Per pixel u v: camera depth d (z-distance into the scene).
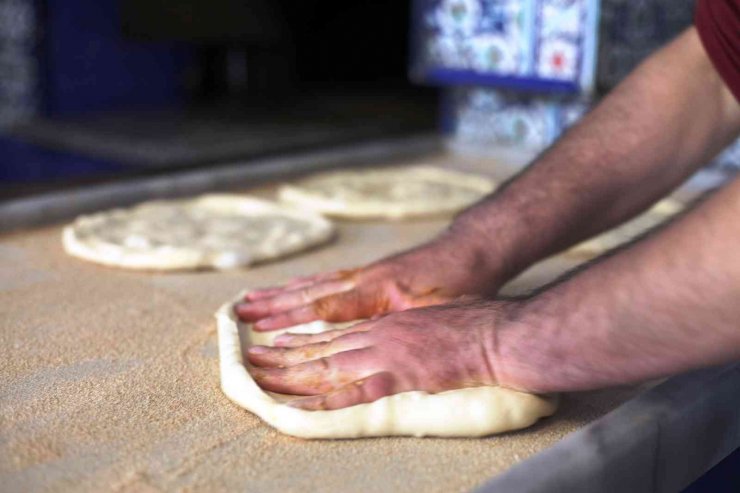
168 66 4.62
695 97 1.21
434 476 0.89
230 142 3.55
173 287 1.53
